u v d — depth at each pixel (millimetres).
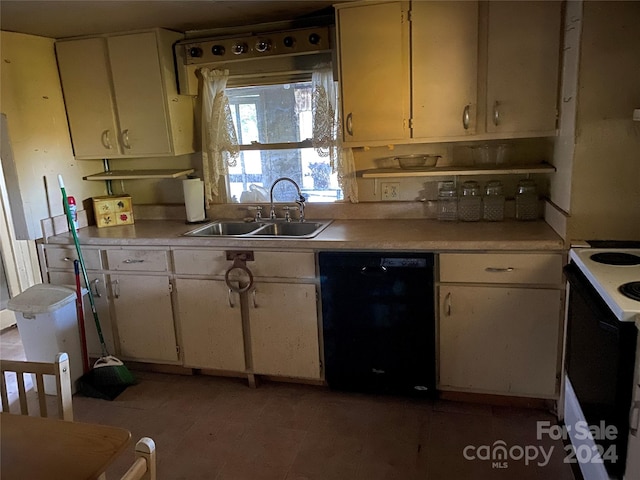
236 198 3361
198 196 3252
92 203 3443
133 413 2682
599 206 2209
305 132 3123
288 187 3256
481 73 2504
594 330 1733
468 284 2428
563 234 2305
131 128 3131
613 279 1714
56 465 1146
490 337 2459
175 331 2963
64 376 1458
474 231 2584
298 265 2633
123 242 2918
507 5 2400
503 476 2082
